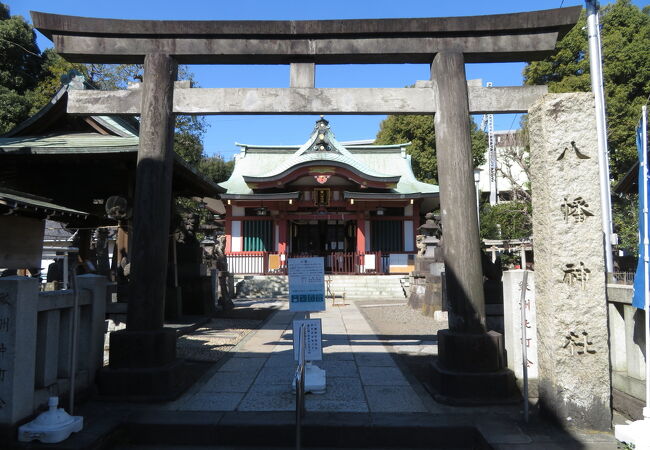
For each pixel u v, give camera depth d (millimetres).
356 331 9891
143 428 4238
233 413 4492
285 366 6484
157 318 5273
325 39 5699
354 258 23766
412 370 6273
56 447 3623
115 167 9922
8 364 3701
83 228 11578
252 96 5652
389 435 4199
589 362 4199
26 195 8094
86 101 5613
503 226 22422
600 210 4355
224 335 9188
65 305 4562
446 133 5449
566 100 4453
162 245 5352
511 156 25297
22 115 18984
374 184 22531
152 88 5527
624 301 4539
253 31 5621
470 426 4203
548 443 3799
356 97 5660
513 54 5684
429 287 12766
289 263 5504
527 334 5906
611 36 18391
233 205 24016
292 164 22453
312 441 4203
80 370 4930
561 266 4285
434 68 5668
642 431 3586
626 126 16750
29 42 21312
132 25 5566
